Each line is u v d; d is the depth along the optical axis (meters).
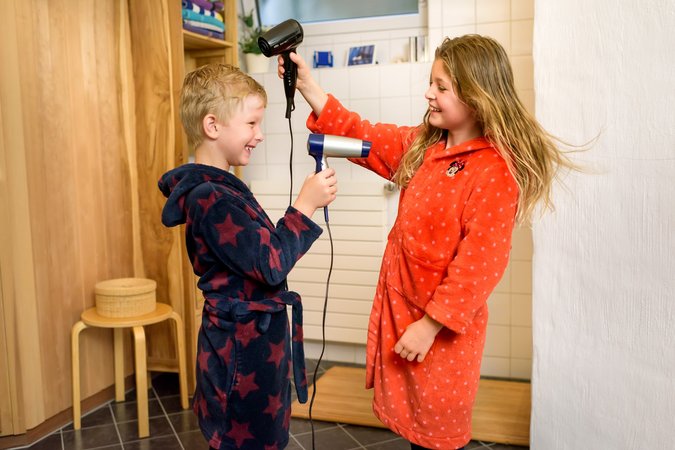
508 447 2.14
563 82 1.74
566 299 1.79
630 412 1.69
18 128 2.12
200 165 1.34
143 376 2.24
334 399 2.51
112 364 2.60
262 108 1.41
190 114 1.36
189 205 1.29
